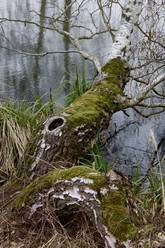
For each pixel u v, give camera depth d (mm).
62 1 8594
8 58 8422
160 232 2012
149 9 4324
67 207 2068
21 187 2988
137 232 1798
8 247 2064
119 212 1851
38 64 8109
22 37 10039
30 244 2049
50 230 2180
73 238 2074
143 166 3971
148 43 4215
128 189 2018
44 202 2115
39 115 4621
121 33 4445
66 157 3164
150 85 4070
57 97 6277
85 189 1974
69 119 3299
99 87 4090
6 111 4266
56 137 3143
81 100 3826
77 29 10445
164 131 5066
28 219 2217
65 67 7871
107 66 4348
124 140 4781
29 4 13383
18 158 3822
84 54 5340
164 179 3420
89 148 3467
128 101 4145
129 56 4461
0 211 2449
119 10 9469
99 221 1872
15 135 3850
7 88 6590
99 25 10141
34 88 6660
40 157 3098
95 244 2023
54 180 2094
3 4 13641
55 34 10484
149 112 5664
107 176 1999
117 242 1782
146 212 2293
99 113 3627
